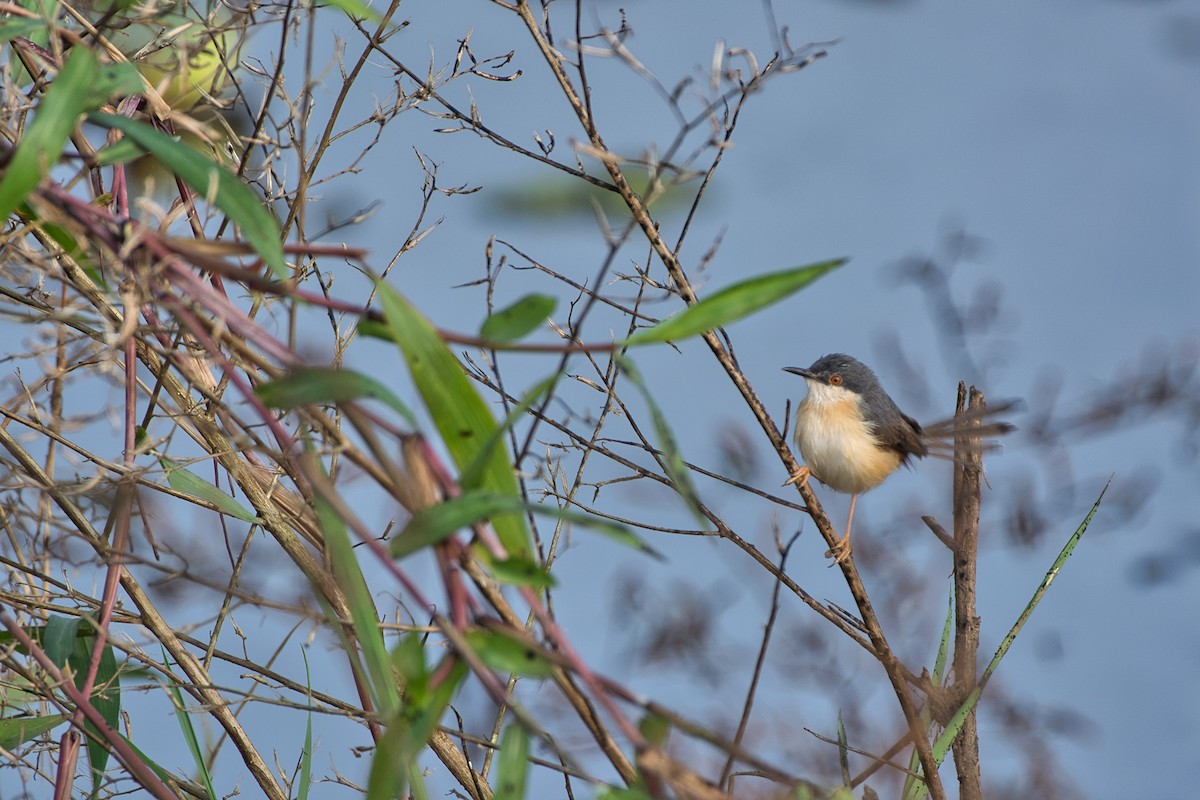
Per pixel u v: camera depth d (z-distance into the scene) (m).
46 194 3.88
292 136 5.84
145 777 5.12
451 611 3.55
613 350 3.85
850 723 8.80
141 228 3.84
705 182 6.45
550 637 3.72
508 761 3.62
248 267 4.14
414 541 3.51
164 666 6.27
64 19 5.83
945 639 6.50
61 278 4.74
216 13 6.18
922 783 6.10
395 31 6.64
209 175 4.13
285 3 6.26
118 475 6.20
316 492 3.91
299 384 3.73
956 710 6.26
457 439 3.98
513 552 4.02
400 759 3.68
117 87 4.14
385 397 3.70
